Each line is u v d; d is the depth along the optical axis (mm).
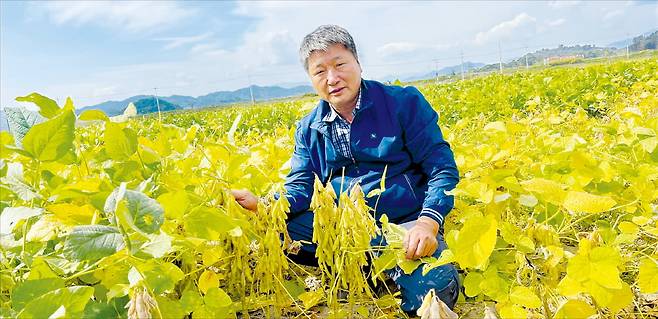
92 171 2348
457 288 2393
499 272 2180
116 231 1411
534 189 1942
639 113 3557
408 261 2072
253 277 2191
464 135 4906
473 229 1680
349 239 2016
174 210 1641
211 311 1769
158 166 2240
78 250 1345
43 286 1539
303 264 2961
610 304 1705
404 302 2455
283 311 2545
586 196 1856
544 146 3334
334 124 2803
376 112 2699
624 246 2619
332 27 2650
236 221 1799
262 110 15336
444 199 2408
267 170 3424
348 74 2613
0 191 1628
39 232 1783
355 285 2123
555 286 1932
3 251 1812
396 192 2686
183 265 2131
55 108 1967
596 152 3035
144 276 1572
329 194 2041
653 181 2742
